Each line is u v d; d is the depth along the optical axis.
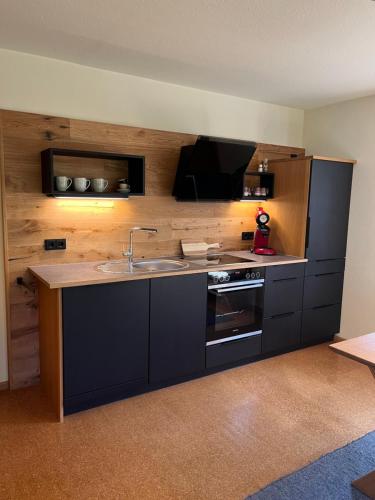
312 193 3.55
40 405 2.69
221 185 3.48
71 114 2.93
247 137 3.88
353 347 1.94
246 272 3.24
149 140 3.25
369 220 3.69
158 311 2.80
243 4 1.99
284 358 3.57
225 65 2.89
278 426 2.48
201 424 2.49
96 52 2.68
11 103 2.71
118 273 2.69
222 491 1.92
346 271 3.93
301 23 2.19
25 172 2.77
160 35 2.39
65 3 2.01
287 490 1.93
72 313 2.44
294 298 3.60
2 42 2.53
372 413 2.65
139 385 2.79
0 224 2.79
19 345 2.90
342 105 3.87
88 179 2.98
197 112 3.53
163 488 1.93
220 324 3.17
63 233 2.97
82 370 2.53
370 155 3.65
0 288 2.83
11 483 1.95
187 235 3.59
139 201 3.28
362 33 2.30
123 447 2.25
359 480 1.99
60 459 2.14
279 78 3.18
